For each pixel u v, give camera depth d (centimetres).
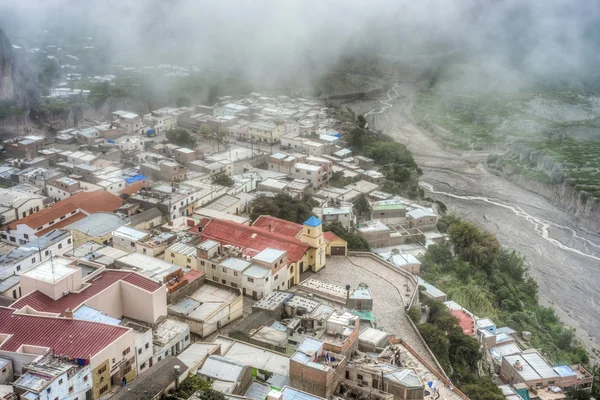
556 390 12731
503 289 17450
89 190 18300
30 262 13462
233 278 12912
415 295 14088
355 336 10306
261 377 10000
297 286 13775
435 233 19375
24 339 9038
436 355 12019
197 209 17712
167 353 10150
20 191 18088
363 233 17712
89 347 8794
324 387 9169
